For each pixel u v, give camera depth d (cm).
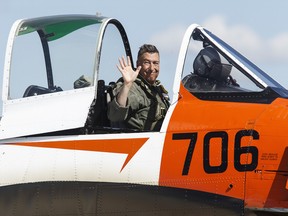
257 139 1817
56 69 2034
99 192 1897
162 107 1994
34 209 1936
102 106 2008
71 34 2042
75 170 1922
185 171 1852
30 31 2070
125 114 1953
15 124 1995
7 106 2030
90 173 1911
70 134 1950
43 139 1964
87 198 1905
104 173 1903
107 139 1919
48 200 1930
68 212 1916
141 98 1980
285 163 1795
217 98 1903
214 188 1830
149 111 1981
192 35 1970
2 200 1959
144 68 2014
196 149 1853
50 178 1936
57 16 2109
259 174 1806
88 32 2025
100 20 2052
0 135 1994
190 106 1897
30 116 1997
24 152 1969
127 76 1959
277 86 1931
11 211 1950
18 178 1958
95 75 1978
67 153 1938
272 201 1797
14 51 2052
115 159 1902
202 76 1936
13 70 2045
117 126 1977
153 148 1883
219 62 1947
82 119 1941
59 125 1953
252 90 1908
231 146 1831
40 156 1953
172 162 1862
